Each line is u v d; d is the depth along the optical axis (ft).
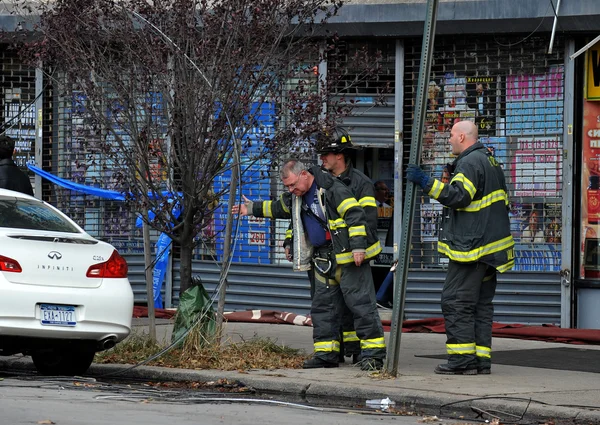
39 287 55.52
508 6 81.51
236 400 49.11
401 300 56.54
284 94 65.16
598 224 82.99
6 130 91.91
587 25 80.43
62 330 56.08
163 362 61.98
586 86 82.84
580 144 83.20
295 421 42.63
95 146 71.67
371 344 59.16
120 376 61.16
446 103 85.87
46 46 63.26
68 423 39.22
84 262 57.57
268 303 90.12
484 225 57.21
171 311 88.79
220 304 65.31
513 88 84.53
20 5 87.86
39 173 93.45
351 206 58.34
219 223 89.66
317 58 69.15
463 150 58.90
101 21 62.54
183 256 66.18
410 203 56.54
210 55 61.31
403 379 55.62
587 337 76.38
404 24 83.82
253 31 61.21
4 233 56.03
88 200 93.50
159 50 61.46
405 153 86.63
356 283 59.26
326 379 55.52
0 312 54.24
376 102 78.02
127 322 58.80
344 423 42.57
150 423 40.09
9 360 67.15
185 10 61.82
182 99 61.11
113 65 63.10
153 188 64.34
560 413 46.47
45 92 93.81
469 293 57.77
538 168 84.02
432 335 80.53
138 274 92.89
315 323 61.05
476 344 59.06
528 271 84.28
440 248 58.90
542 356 68.28
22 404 44.47
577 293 83.56
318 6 64.85
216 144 62.34
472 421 46.62
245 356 62.85
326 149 61.77
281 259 89.97
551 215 83.92
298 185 60.44
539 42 83.61
